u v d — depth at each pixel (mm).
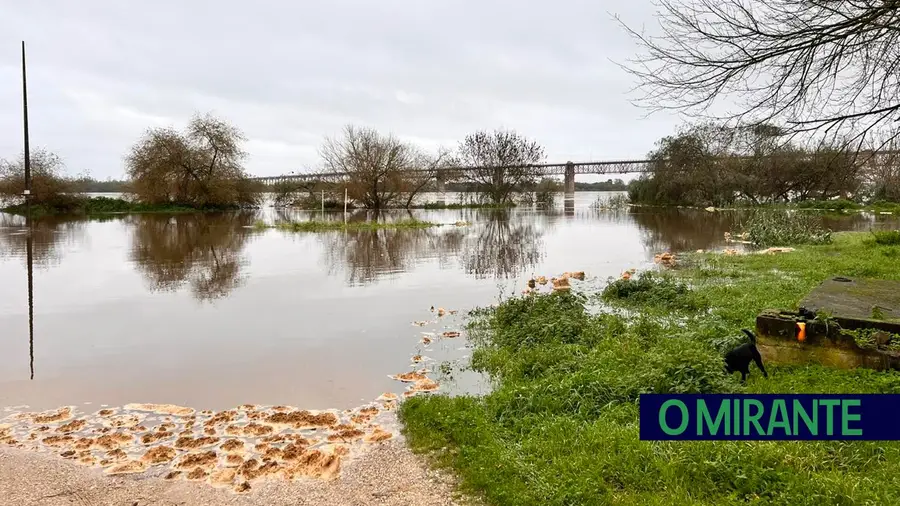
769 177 34406
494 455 3926
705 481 3439
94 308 9203
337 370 6145
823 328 5402
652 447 3803
